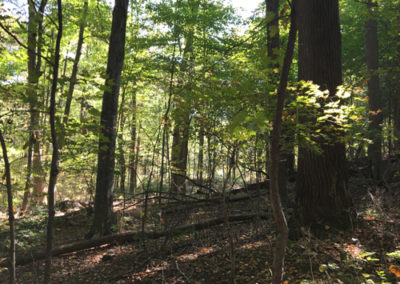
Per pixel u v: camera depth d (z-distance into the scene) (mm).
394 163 9375
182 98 4285
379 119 9914
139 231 6945
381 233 4781
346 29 13602
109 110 7328
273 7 8781
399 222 5082
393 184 8336
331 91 5445
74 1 10984
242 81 3707
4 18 2738
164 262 5488
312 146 3793
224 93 3623
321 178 5465
